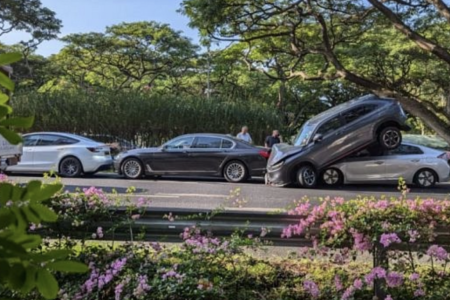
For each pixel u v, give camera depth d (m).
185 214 4.36
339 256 3.94
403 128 13.42
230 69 28.95
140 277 3.82
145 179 15.02
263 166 14.59
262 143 22.77
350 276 4.03
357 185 13.55
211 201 10.55
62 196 4.18
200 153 14.78
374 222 3.82
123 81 34.09
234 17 8.26
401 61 21.69
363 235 3.82
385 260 3.82
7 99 1.40
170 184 13.81
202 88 33.31
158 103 22.02
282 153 13.36
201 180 15.05
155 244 4.17
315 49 8.12
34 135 15.30
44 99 21.53
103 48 32.75
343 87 29.66
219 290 3.83
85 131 21.75
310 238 4.00
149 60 33.25
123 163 15.12
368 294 3.87
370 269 4.11
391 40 21.03
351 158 13.44
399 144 13.35
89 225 4.19
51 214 1.39
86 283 3.86
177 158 14.83
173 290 3.75
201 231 4.24
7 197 1.34
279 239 4.16
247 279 4.09
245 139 16.05
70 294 3.83
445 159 13.52
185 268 3.94
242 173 14.58
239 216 4.26
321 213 4.00
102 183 13.78
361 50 21.09
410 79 22.64
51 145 15.20
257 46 14.93
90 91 23.42
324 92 30.84
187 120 22.11
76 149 15.09
